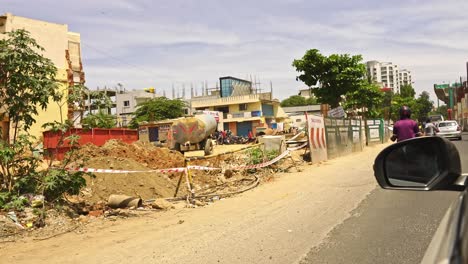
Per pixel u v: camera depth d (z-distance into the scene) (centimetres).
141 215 888
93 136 2016
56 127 906
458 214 154
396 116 6744
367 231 652
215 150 3356
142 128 3559
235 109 6544
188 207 972
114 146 1605
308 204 916
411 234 618
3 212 797
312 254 557
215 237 668
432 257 149
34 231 745
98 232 745
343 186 1148
